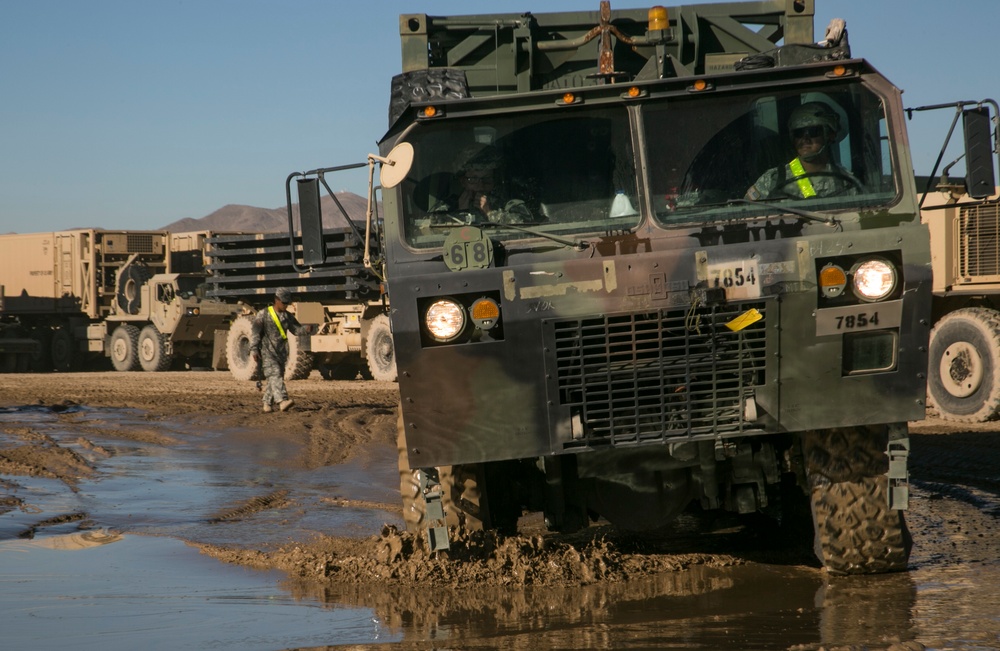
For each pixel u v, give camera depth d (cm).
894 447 648
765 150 662
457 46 857
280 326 2005
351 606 629
